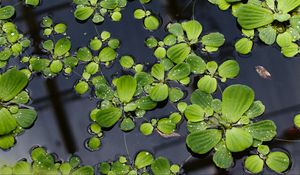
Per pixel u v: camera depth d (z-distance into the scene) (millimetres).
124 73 1065
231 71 1043
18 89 1058
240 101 1015
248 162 999
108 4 1104
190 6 1101
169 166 1003
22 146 1039
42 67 1074
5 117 1039
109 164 1017
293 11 1063
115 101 1039
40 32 1106
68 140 1041
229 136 1003
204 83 1037
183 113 1029
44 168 1016
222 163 999
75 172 1008
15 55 1086
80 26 1106
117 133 1035
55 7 1122
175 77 1041
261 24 1059
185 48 1058
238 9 1067
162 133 1026
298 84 1041
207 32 1082
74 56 1085
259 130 1004
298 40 1055
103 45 1088
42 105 1062
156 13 1103
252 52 1062
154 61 1070
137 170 1007
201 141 1006
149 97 1034
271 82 1045
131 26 1099
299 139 1011
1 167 1026
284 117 1025
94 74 1065
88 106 1056
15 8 1125
